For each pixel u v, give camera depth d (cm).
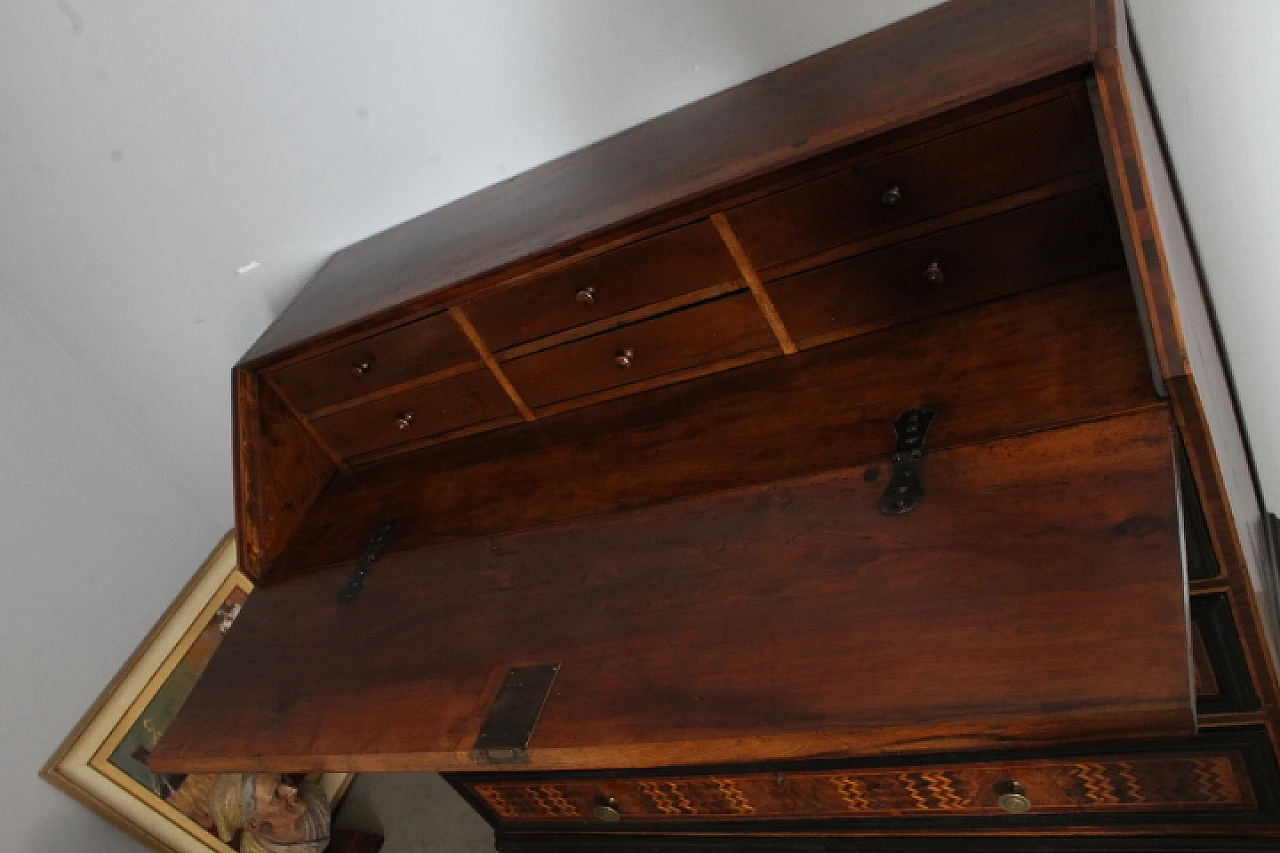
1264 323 180
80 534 255
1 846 223
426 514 187
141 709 250
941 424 133
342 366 193
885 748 111
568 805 187
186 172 226
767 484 143
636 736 126
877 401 142
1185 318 125
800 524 135
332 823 274
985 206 135
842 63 160
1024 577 113
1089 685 101
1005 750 135
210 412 271
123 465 269
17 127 226
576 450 174
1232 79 162
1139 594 105
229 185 226
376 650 169
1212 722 127
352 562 190
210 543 287
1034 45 126
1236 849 133
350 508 203
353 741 156
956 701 107
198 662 264
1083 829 140
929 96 130
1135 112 126
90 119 222
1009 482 122
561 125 195
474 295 170
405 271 188
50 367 258
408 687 158
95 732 239
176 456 279
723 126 163
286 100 210
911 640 115
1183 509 119
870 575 124
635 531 152
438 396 191
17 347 252
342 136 212
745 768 157
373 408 200
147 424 273
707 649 130
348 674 169
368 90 203
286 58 204
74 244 244
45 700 238
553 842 196
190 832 251
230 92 212
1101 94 116
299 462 209
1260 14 156
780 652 124
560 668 142
